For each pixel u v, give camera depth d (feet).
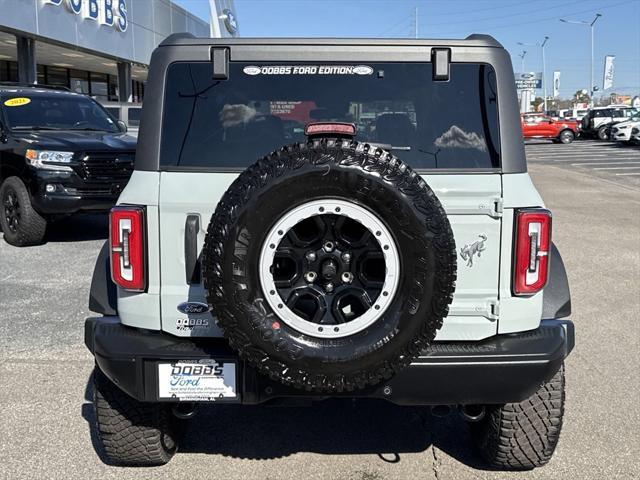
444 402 9.95
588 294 23.95
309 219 9.01
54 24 61.82
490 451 11.51
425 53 10.70
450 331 10.10
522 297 10.08
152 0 87.86
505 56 10.64
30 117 32.86
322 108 10.81
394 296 8.98
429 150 10.59
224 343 10.14
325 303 9.12
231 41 10.68
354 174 8.68
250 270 8.88
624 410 14.30
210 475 11.66
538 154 108.06
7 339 18.54
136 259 9.99
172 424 11.87
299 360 8.95
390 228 8.82
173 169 10.26
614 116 146.72
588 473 11.78
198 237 10.03
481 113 10.55
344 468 11.94
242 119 10.69
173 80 10.64
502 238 10.02
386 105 10.76
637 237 35.55
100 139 31.48
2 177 31.22
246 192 8.77
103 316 10.83
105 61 82.33
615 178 69.56
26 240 30.78
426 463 12.14
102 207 30.50
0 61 82.69
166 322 10.11
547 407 10.88
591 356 17.60
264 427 13.55
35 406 14.35
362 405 14.56
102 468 11.85
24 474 11.61
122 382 10.01
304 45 10.76
